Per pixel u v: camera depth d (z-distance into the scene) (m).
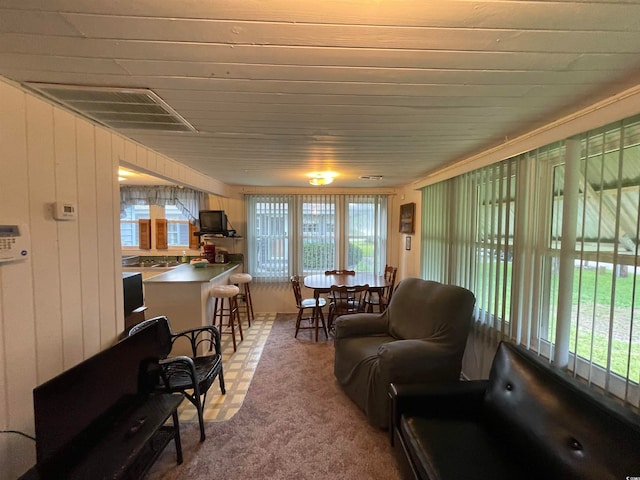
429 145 2.30
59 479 1.21
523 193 2.09
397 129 1.92
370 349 2.44
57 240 1.58
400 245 4.97
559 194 1.82
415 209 4.34
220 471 1.73
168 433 1.83
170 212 5.18
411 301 2.72
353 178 4.01
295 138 2.14
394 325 2.77
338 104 1.53
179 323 3.25
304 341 3.79
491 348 2.40
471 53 1.07
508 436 1.42
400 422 1.69
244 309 4.98
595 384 1.53
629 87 1.32
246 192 4.94
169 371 2.16
